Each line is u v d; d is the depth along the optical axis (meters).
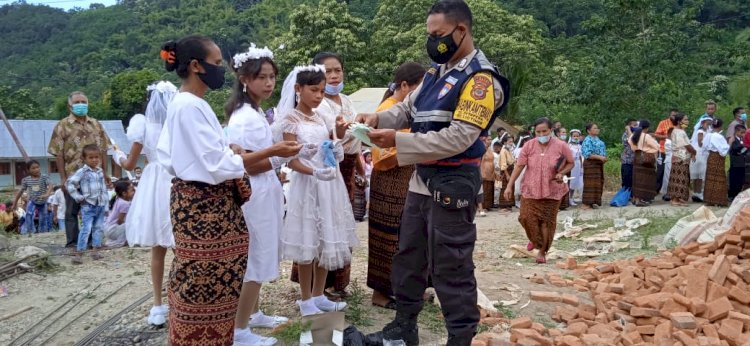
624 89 19.31
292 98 4.50
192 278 3.28
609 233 9.04
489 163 13.08
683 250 6.19
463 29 3.35
